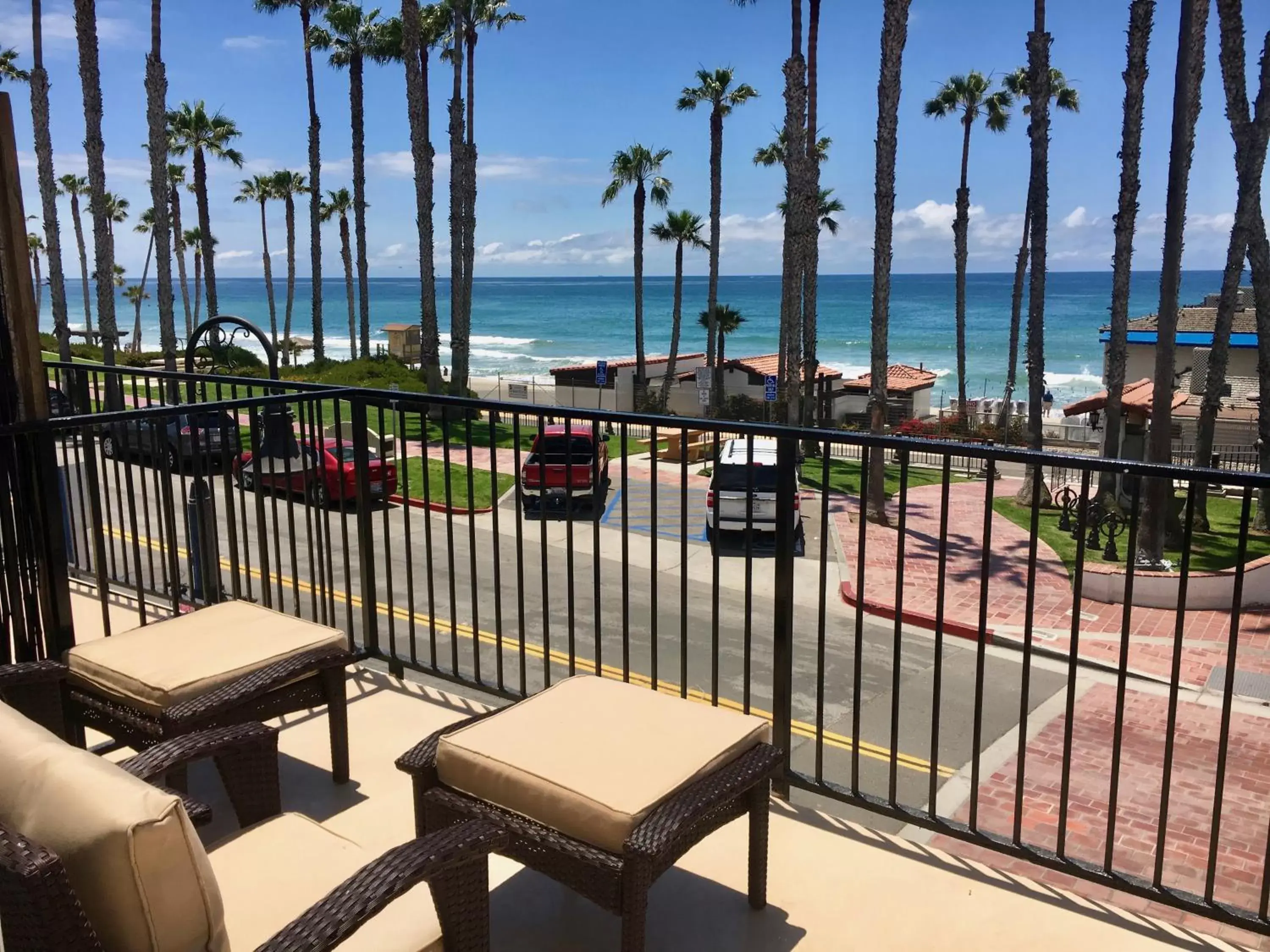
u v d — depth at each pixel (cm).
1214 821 260
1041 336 2517
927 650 1121
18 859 135
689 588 1329
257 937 183
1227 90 2050
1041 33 2503
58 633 344
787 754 326
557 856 216
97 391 547
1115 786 276
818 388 4647
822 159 5159
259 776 238
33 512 337
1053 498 2195
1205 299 4544
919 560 1705
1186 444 3161
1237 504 2514
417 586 1179
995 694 971
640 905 205
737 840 302
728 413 4809
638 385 5291
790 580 315
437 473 2166
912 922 263
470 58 4375
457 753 235
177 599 421
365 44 4962
